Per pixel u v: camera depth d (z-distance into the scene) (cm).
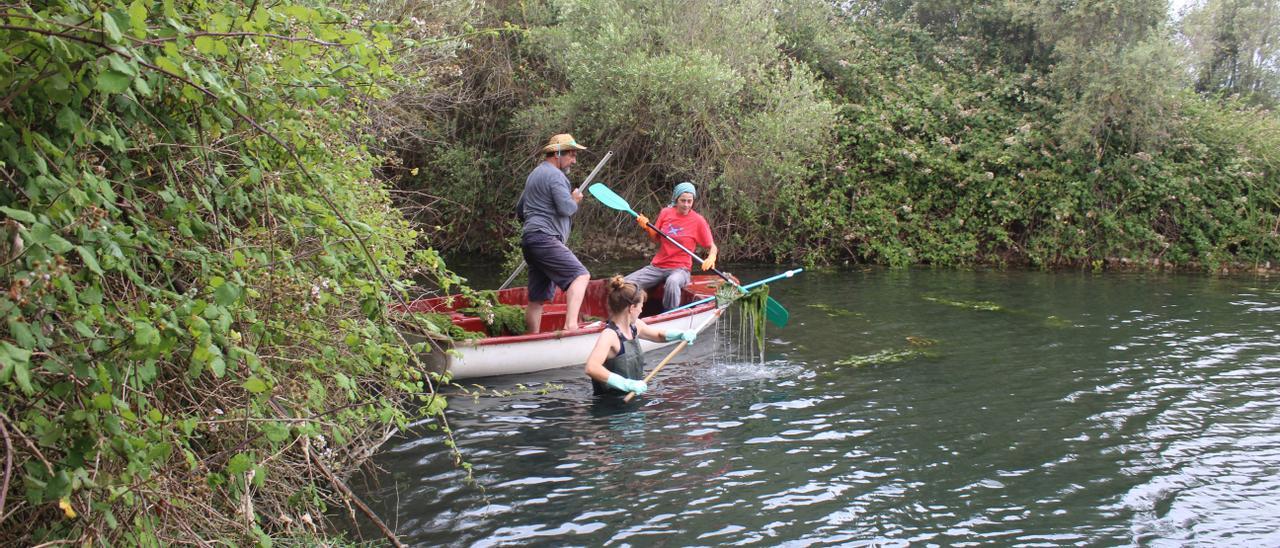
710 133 1289
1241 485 405
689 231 765
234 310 241
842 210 1341
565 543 340
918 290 1022
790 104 1261
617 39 1205
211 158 273
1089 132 1345
